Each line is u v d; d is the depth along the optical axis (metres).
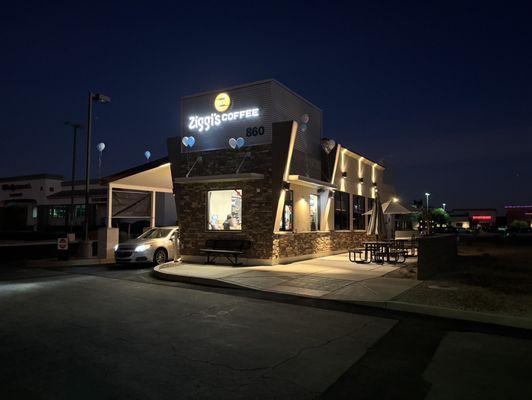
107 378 4.70
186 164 16.75
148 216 20.72
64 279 12.75
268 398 4.20
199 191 16.25
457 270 14.07
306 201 17.67
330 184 18.03
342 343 6.09
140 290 10.62
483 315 7.46
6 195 47.12
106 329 6.80
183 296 9.74
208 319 7.51
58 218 42.50
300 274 12.52
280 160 14.71
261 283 10.98
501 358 5.45
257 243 14.98
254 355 5.52
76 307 8.55
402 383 4.60
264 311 8.16
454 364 5.22
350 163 22.88
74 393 4.30
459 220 102.44
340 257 18.41
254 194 15.13
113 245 18.78
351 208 22.77
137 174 19.95
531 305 8.21
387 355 5.55
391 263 15.69
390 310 8.36
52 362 5.22
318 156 19.41
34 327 6.94
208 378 4.72
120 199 19.69
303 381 4.64
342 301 9.06
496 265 15.60
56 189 45.28
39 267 16.22
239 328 6.89
